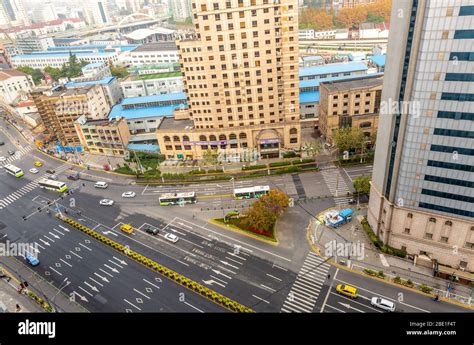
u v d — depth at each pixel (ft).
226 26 357.41
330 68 524.93
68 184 411.54
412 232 242.99
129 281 261.24
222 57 372.99
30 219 352.90
